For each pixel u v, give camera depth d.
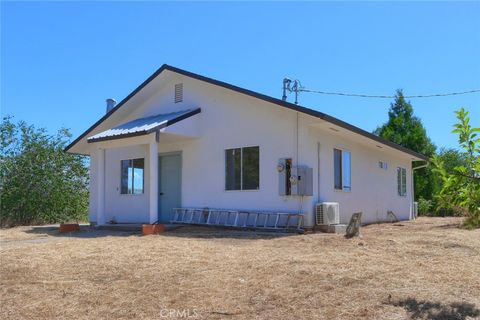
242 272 7.79
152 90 17.38
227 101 15.70
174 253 9.59
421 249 9.84
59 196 22.86
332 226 14.02
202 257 9.12
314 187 14.48
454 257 8.95
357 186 17.70
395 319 5.57
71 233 14.79
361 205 18.00
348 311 5.85
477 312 5.77
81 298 6.66
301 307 6.04
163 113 17.31
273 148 14.59
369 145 18.70
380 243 10.67
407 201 23.73
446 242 10.80
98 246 10.80
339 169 16.28
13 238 13.62
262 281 7.18
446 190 5.05
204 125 16.11
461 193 4.96
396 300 6.19
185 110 16.69
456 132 4.96
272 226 14.27
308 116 14.04
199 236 12.81
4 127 22.34
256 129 14.98
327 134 15.48
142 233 13.80
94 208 19.16
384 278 7.21
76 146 19.17
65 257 9.36
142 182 17.75
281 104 13.73
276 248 10.24
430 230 14.48
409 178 24.39
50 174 22.62
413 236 12.23
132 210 18.00
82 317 5.96
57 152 23.14
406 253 9.37
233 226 14.52
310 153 14.34
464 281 7.08
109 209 18.67
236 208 15.18
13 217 21.89
